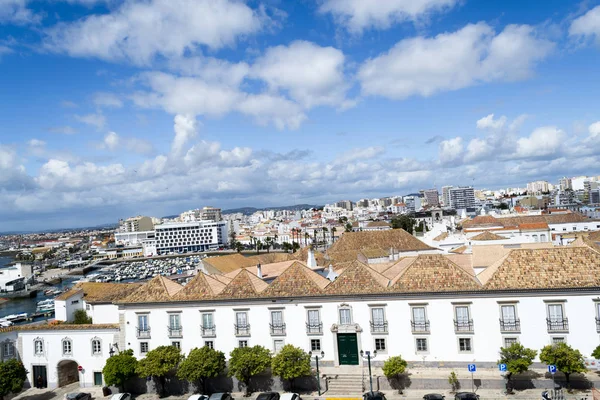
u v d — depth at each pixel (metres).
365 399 48.81
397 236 103.31
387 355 57.09
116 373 57.75
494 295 54.41
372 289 57.78
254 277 64.62
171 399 58.38
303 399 53.09
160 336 62.53
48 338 65.25
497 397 49.44
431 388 52.81
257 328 60.47
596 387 49.75
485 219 132.12
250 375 56.62
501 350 51.44
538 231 117.75
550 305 53.03
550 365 48.41
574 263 54.31
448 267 57.78
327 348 58.69
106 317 71.56
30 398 60.69
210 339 61.44
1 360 64.94
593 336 51.69
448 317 55.66
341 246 100.69
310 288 59.81
